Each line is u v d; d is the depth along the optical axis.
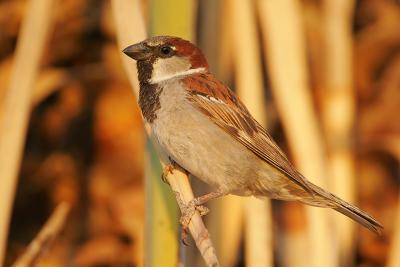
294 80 8.23
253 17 8.16
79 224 10.12
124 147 10.29
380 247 10.30
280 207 9.94
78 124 10.47
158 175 6.38
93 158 10.34
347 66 9.41
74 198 10.23
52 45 10.39
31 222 10.41
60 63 10.53
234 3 8.18
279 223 9.83
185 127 7.32
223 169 7.43
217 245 8.27
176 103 7.34
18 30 10.30
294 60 8.28
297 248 9.70
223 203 8.37
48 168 10.38
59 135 10.50
